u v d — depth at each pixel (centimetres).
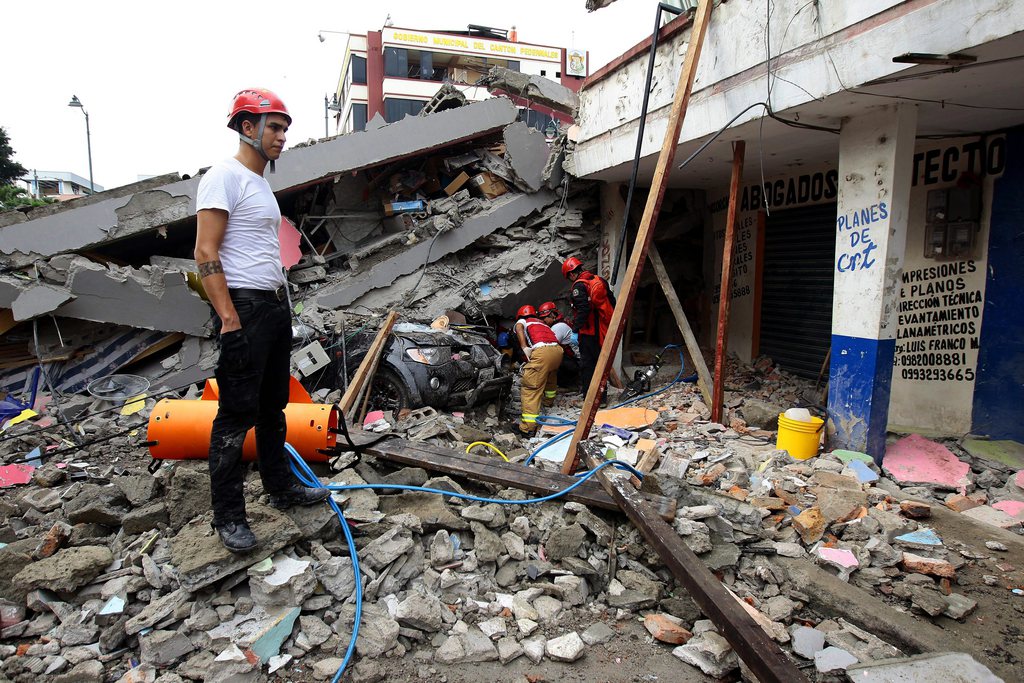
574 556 342
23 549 330
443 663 280
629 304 449
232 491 290
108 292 648
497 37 4062
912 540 361
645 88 599
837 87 416
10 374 670
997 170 529
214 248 267
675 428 595
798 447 491
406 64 3703
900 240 462
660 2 574
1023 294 519
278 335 301
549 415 682
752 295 851
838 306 501
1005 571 343
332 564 304
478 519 357
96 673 258
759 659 219
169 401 386
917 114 467
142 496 364
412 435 535
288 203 869
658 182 466
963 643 286
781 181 795
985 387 547
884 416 482
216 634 274
